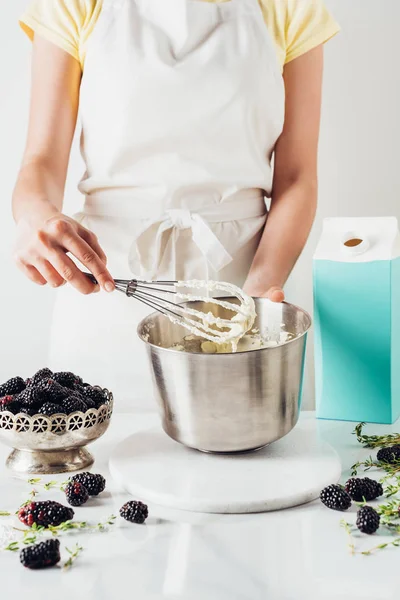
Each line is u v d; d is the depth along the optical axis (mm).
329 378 1400
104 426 1218
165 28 1610
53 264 1278
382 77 2111
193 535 1001
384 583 877
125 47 1587
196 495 1080
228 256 1513
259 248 1613
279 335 1344
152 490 1100
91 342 1668
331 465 1179
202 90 1583
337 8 2080
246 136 1617
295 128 1712
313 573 901
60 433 1165
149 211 1619
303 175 1693
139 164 1616
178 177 1606
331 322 1372
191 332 1364
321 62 1727
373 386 1379
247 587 874
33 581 896
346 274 1345
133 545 975
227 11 1627
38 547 923
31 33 1702
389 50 2092
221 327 1344
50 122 1630
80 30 1621
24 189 1529
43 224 1408
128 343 1651
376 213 2195
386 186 2178
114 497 1122
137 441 1293
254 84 1604
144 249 1603
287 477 1137
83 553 957
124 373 1666
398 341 1397
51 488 1143
